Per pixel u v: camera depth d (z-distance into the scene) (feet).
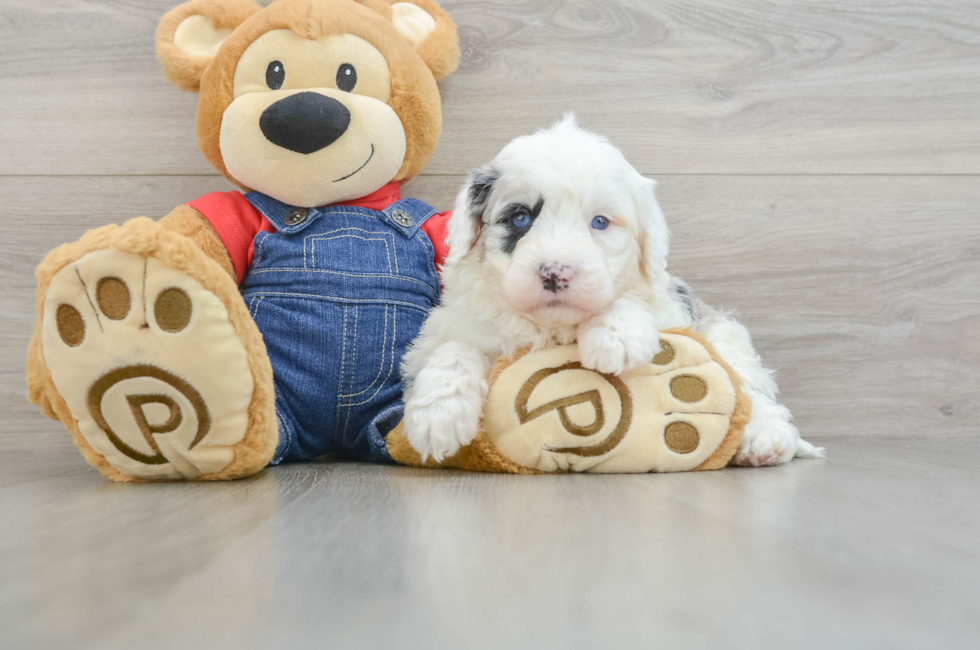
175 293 4.41
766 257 7.80
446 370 5.04
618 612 2.01
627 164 5.57
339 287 5.84
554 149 5.31
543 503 3.67
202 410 4.56
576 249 4.84
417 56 6.48
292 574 2.38
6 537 2.96
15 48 7.25
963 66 7.82
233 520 3.28
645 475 4.88
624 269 5.33
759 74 7.77
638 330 4.87
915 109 7.82
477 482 4.52
